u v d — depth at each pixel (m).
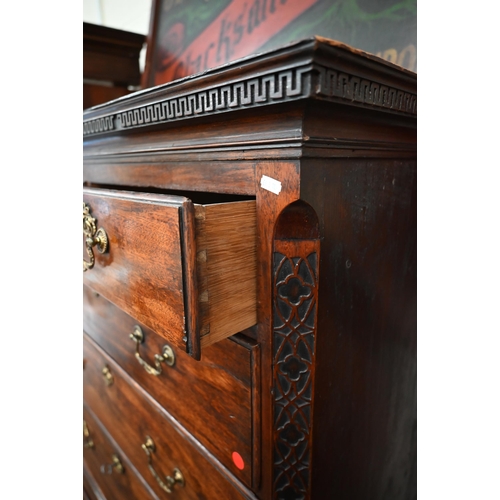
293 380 0.44
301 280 0.41
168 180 0.53
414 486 0.76
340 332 0.46
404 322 0.60
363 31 0.60
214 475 0.55
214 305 0.37
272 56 0.31
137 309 0.42
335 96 0.32
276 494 0.47
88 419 1.03
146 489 0.78
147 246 0.38
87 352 0.94
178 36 0.96
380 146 0.45
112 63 1.05
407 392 0.66
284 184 0.37
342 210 0.42
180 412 0.61
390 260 0.52
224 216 0.37
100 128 0.61
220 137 0.43
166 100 0.44
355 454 0.54
